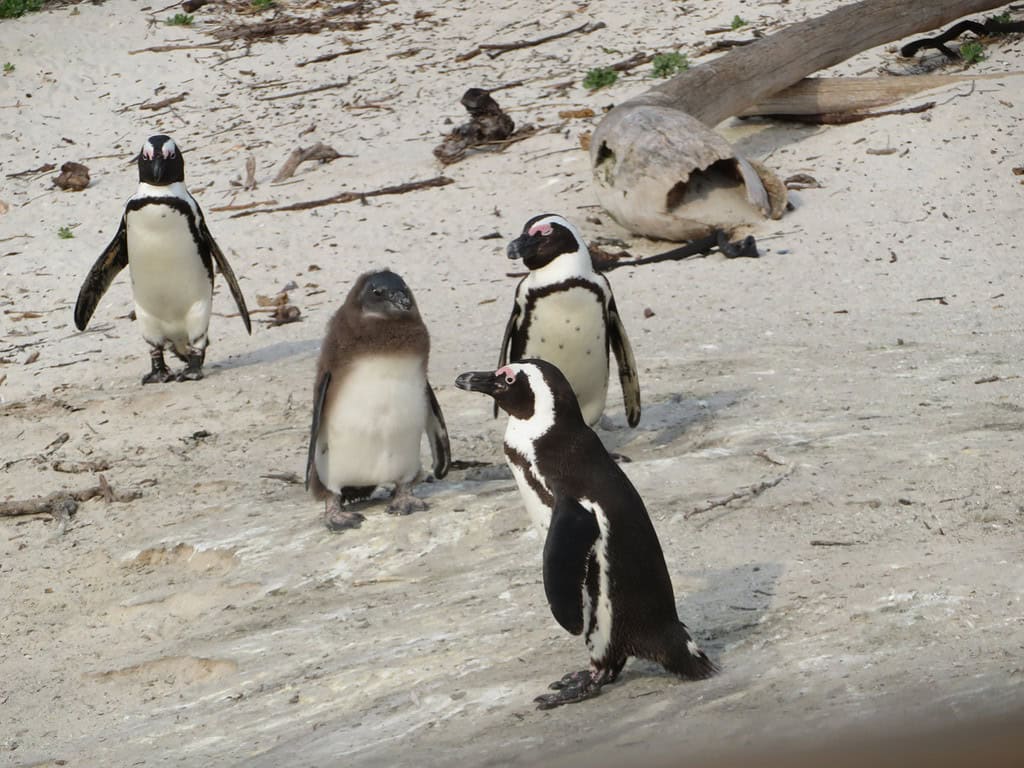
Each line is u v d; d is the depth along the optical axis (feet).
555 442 34.63
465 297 93.61
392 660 40.06
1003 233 95.76
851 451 52.13
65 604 51.31
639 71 137.80
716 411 63.16
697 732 29.99
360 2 168.86
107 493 59.93
